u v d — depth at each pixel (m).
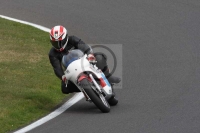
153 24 60.56
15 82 43.34
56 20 62.56
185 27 59.38
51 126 34.56
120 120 35.09
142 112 36.66
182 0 68.25
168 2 67.62
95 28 59.84
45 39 56.97
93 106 38.56
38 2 69.12
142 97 40.16
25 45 54.69
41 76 45.28
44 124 35.03
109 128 33.66
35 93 40.72
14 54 51.69
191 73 45.59
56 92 41.75
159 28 59.28
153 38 56.28
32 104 38.53
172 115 35.81
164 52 51.94
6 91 40.88
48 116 36.62
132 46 54.12
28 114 36.88
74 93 41.75
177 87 42.12
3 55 51.25
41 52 52.66
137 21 61.66
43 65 48.66
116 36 57.31
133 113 36.53
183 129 33.12
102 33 58.34
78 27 60.28
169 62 48.94
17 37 57.19
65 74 36.75
